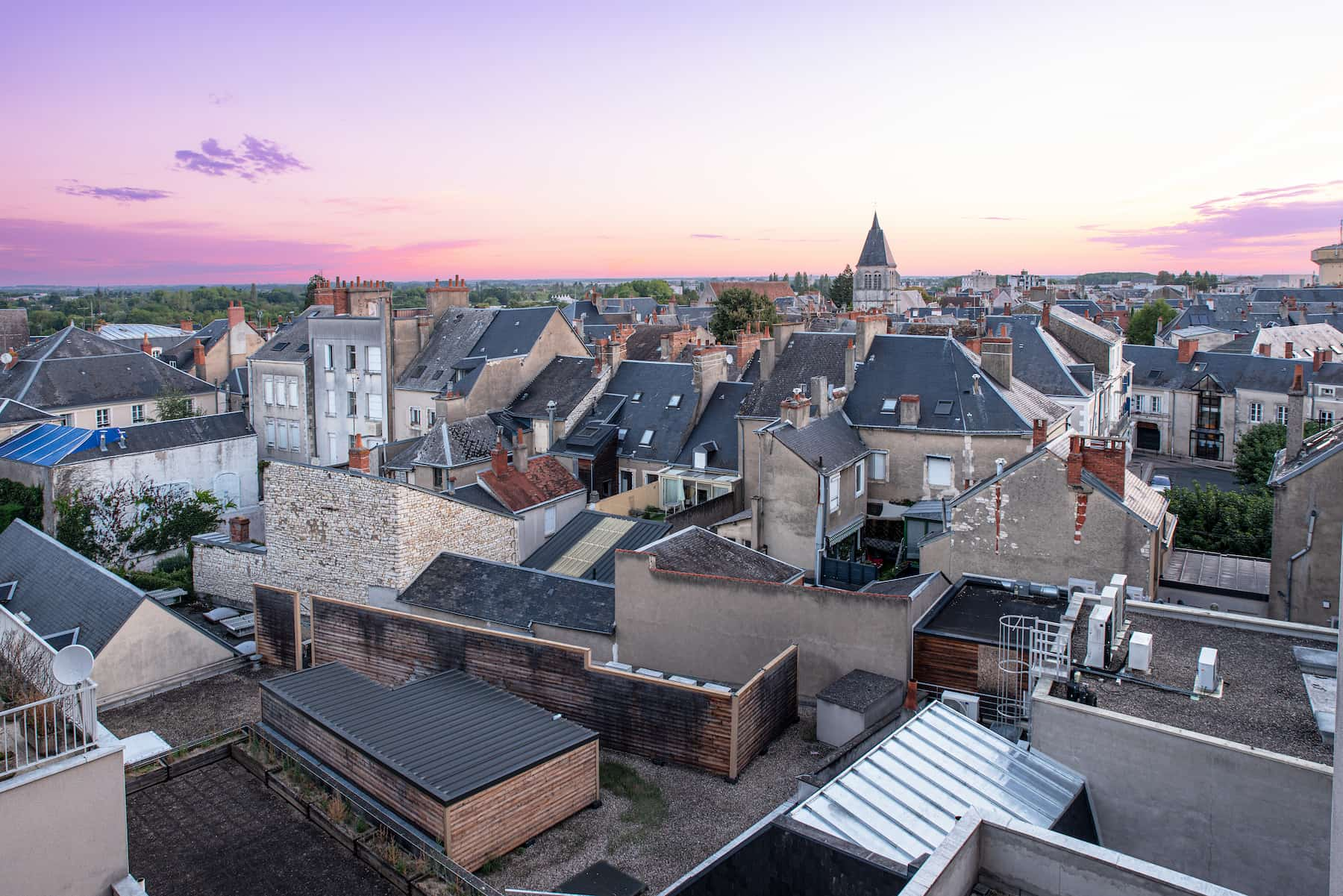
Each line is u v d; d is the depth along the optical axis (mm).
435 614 29984
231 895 15742
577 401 49188
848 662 23516
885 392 43156
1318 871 13344
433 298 61625
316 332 62969
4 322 67500
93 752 12891
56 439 50344
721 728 21141
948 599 24906
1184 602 28969
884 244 161625
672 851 18438
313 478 33125
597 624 27188
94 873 12969
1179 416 76375
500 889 17219
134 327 115062
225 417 56281
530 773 18562
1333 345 83188
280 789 19094
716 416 46500
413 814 17688
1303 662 17281
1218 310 114125
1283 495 26812
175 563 50188
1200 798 14258
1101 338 61156
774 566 29406
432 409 56938
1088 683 16984
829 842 13102
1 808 12039
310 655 29609
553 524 39438
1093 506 24562
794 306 151375
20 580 31156
